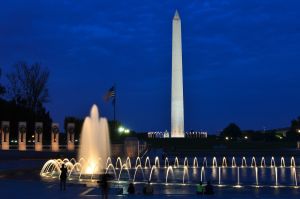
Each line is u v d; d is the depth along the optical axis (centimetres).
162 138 10469
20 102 10588
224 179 4456
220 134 16462
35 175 4284
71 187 3055
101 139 6762
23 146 7338
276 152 9156
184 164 6781
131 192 2959
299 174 5206
